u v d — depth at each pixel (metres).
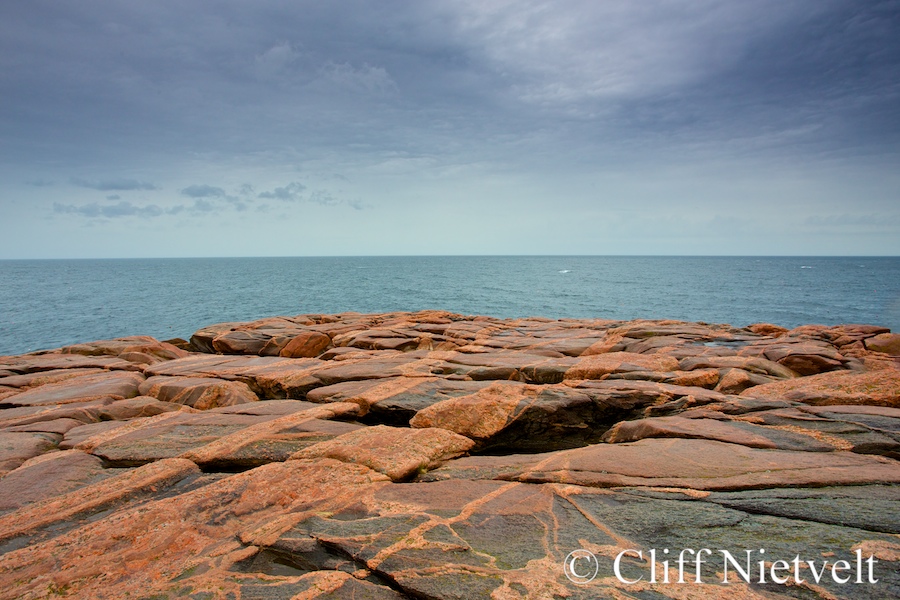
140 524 5.79
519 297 70.94
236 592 4.41
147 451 8.52
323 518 5.64
